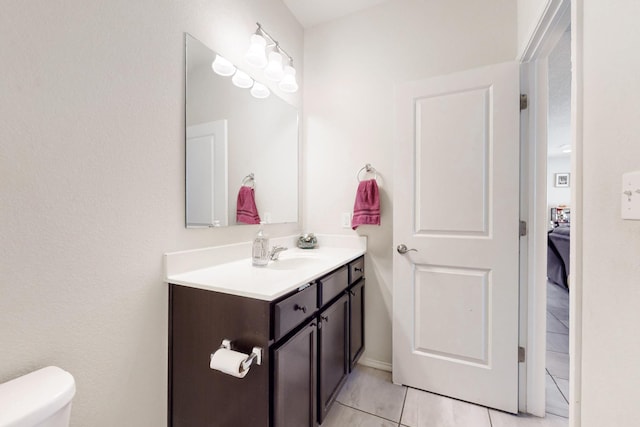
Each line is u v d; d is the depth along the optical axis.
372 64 1.99
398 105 1.75
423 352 1.70
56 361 0.85
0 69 0.74
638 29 0.64
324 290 1.33
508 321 1.51
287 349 1.04
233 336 1.02
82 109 0.90
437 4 1.80
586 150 0.83
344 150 2.07
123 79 1.02
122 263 1.02
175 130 1.22
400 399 1.62
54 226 0.85
